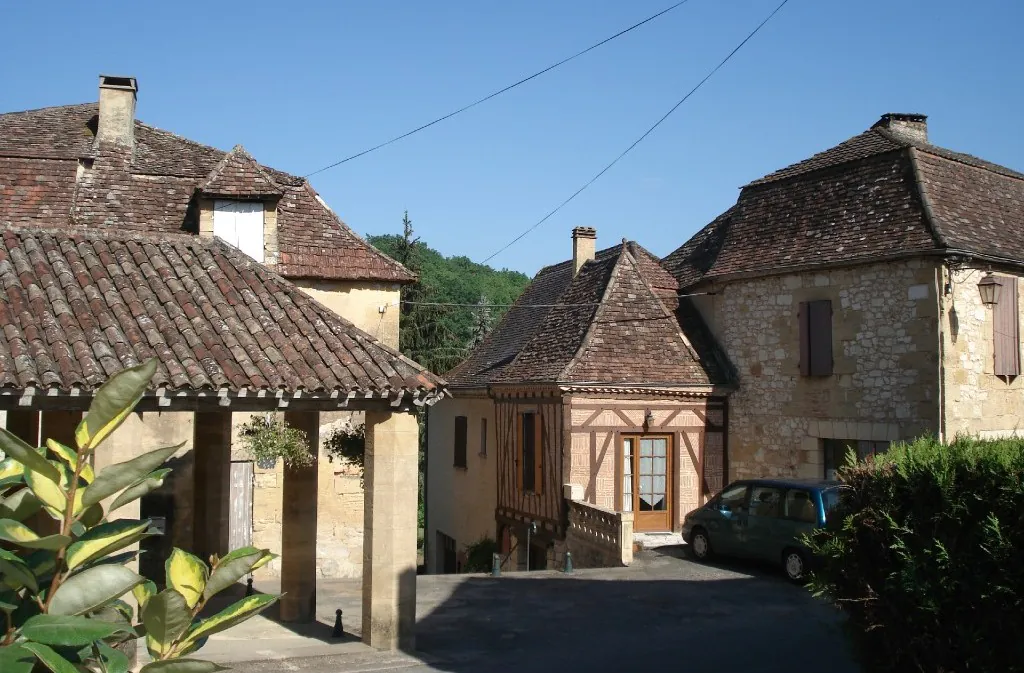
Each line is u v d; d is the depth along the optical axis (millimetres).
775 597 12516
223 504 12875
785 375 17109
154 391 7883
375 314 16094
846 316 15930
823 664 9086
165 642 3066
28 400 7516
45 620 2826
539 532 18188
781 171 19422
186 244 10711
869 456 6680
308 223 16547
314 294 15781
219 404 8297
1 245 9711
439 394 9305
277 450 10812
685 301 20094
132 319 8953
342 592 13750
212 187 15000
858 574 6254
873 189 16562
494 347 24734
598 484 17406
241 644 9672
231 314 9500
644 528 17734
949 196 15969
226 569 3176
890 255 14977
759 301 17797
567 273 24641
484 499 21531
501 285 70562
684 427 18078
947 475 5668
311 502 11234
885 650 6164
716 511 14938
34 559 3115
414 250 37750
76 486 3035
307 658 9031
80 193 15531
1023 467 5367
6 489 3516
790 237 17578
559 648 9797
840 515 6484
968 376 14742
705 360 18594
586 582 13734
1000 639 5363
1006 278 15547
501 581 14000
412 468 9594
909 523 5902
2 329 8148
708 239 21188
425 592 13102
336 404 8891
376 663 8922
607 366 17703
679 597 12578
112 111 16906
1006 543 5277
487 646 9867
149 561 12031
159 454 3082
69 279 9289
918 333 14695
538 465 18391
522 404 19266
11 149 16000
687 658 9367
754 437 17750
